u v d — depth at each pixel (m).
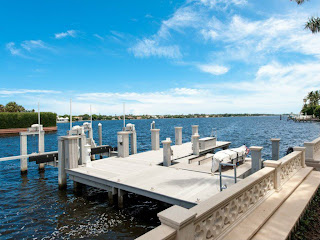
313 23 13.65
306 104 117.19
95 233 7.09
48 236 6.96
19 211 8.84
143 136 42.75
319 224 4.86
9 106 90.38
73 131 15.05
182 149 16.17
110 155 16.91
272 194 5.74
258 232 4.02
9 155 23.55
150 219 8.04
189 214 2.68
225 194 3.87
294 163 7.87
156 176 9.31
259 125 75.69
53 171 16.12
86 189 11.53
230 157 9.71
